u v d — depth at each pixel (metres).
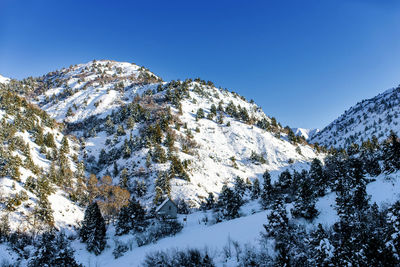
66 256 28.62
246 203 84.50
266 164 142.25
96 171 122.81
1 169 72.19
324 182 60.03
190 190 93.25
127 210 63.34
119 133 155.75
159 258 32.72
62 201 79.25
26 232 56.22
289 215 44.66
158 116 165.25
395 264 15.20
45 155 108.19
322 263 18.31
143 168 108.50
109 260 46.69
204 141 155.75
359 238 18.23
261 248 30.78
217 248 35.94
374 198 40.41
